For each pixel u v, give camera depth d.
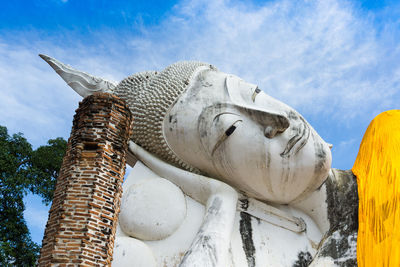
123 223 12.66
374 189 12.70
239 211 13.20
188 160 13.67
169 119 13.75
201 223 12.65
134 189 13.11
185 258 11.16
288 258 12.81
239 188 13.31
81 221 9.26
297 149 12.95
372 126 14.39
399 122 13.85
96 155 9.96
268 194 13.32
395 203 11.91
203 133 13.09
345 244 12.66
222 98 13.41
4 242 17.78
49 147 20.94
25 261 18.73
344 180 13.91
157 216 12.54
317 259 12.59
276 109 13.47
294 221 13.51
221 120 12.94
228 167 12.99
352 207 13.31
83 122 10.38
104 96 10.66
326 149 13.30
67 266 8.83
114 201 9.82
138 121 14.20
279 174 12.93
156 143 13.96
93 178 9.70
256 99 13.67
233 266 12.01
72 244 9.03
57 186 9.89
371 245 11.83
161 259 12.20
